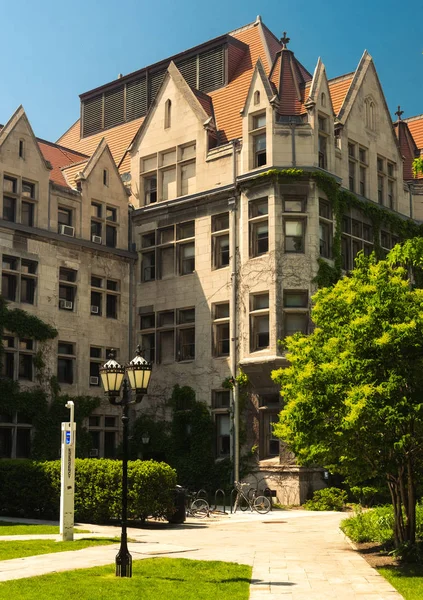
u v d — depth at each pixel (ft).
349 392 59.36
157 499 86.38
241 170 132.67
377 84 151.84
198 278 137.49
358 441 62.39
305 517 100.68
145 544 68.08
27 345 128.47
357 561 58.75
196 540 72.69
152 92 173.27
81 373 135.03
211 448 129.49
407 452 61.98
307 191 127.13
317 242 126.11
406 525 63.67
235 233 132.05
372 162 146.20
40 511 95.40
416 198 155.63
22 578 47.83
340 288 70.95
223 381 130.00
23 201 131.23
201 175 139.85
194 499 107.34
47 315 130.82
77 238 137.39
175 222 142.72
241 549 65.72
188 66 163.63
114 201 146.30
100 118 183.73
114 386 55.57
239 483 115.14
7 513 98.94
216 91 155.02
